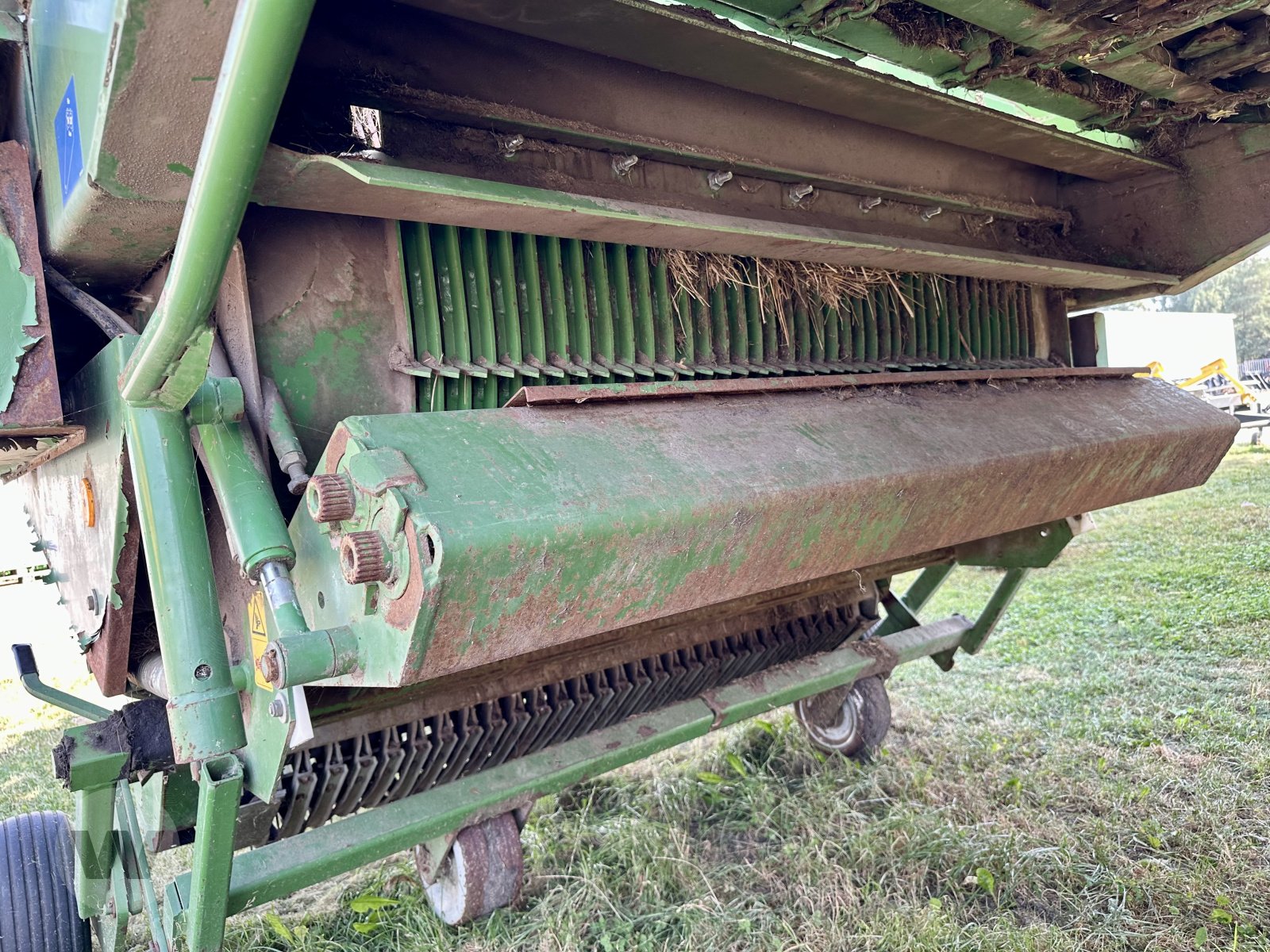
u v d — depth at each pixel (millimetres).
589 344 2316
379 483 1461
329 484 1549
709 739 4410
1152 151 3117
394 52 1879
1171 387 3324
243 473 1659
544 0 1810
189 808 2646
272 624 1834
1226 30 2219
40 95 2014
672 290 2525
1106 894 2809
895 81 2338
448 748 2723
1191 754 3619
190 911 1861
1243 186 3000
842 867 3059
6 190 1887
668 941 2812
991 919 2766
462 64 1976
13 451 2074
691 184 2438
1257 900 2691
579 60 2162
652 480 1764
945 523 2400
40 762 4930
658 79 2316
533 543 1490
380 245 2018
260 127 1089
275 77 1039
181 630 1600
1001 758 3809
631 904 3053
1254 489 9664
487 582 1464
